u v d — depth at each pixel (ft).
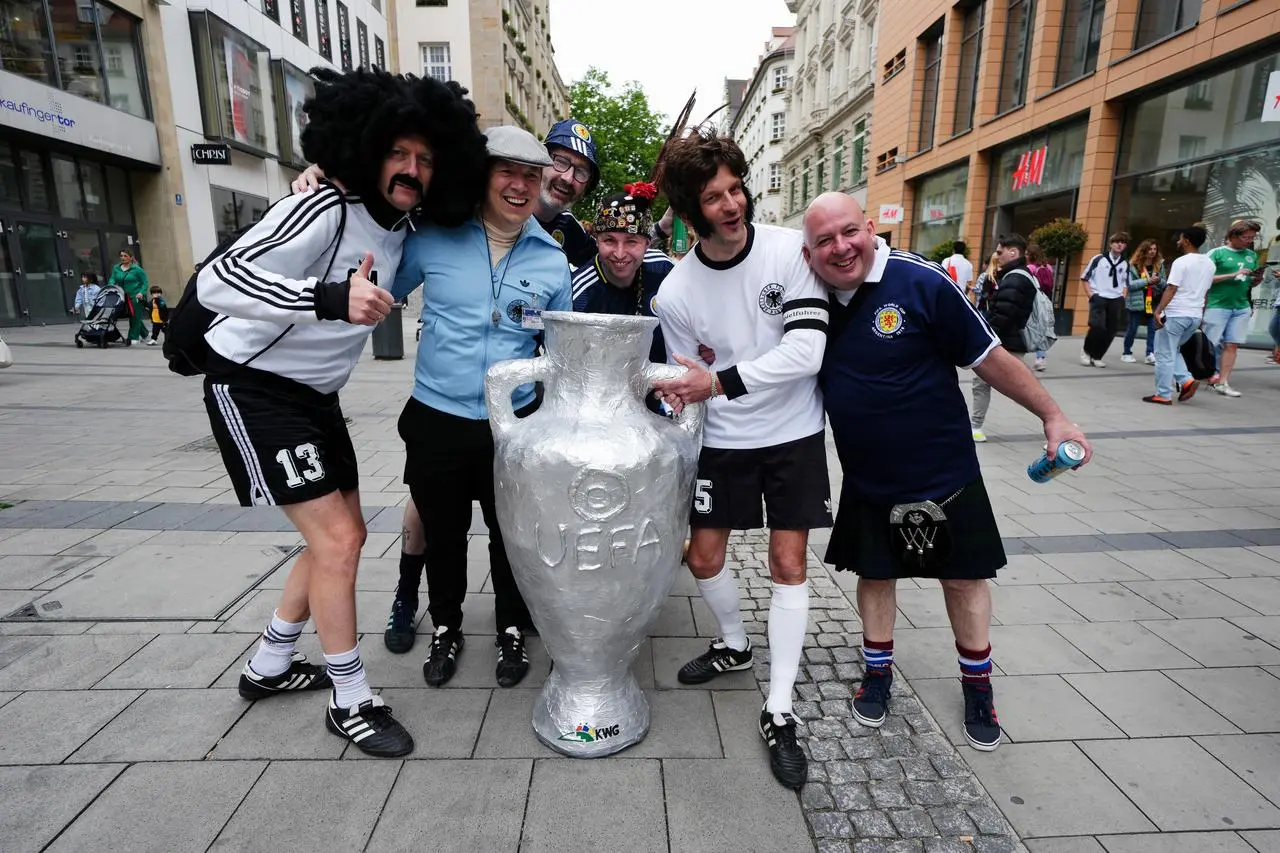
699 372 6.51
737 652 8.38
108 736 6.98
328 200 6.49
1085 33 47.67
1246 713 7.63
